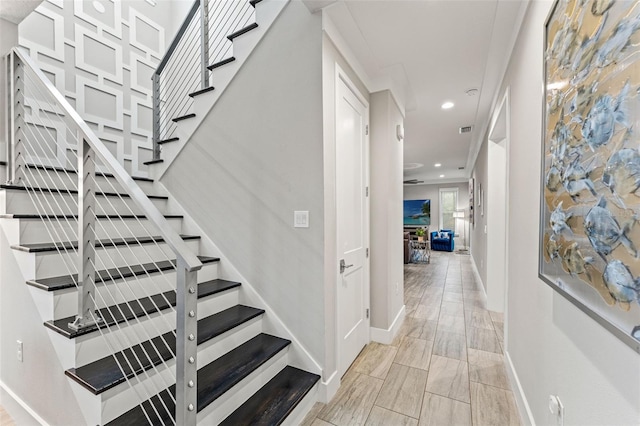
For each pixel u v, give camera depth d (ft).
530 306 5.14
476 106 11.18
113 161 4.14
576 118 3.00
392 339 8.98
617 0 2.30
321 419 5.55
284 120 6.41
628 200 2.16
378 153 8.84
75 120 4.66
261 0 6.63
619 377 2.45
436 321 10.61
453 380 6.82
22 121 6.26
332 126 6.33
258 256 6.89
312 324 6.19
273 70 6.53
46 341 4.80
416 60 7.72
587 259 2.80
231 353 5.88
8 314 5.59
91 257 4.68
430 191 36.86
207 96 7.56
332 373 6.31
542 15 4.42
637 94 2.05
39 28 8.16
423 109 11.53
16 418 5.52
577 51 2.97
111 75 9.90
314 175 6.07
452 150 19.24
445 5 5.74
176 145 8.25
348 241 7.34
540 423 4.60
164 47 11.71
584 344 3.10
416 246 25.93
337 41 6.48
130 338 5.10
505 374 7.06
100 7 9.61
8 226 5.53
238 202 7.17
